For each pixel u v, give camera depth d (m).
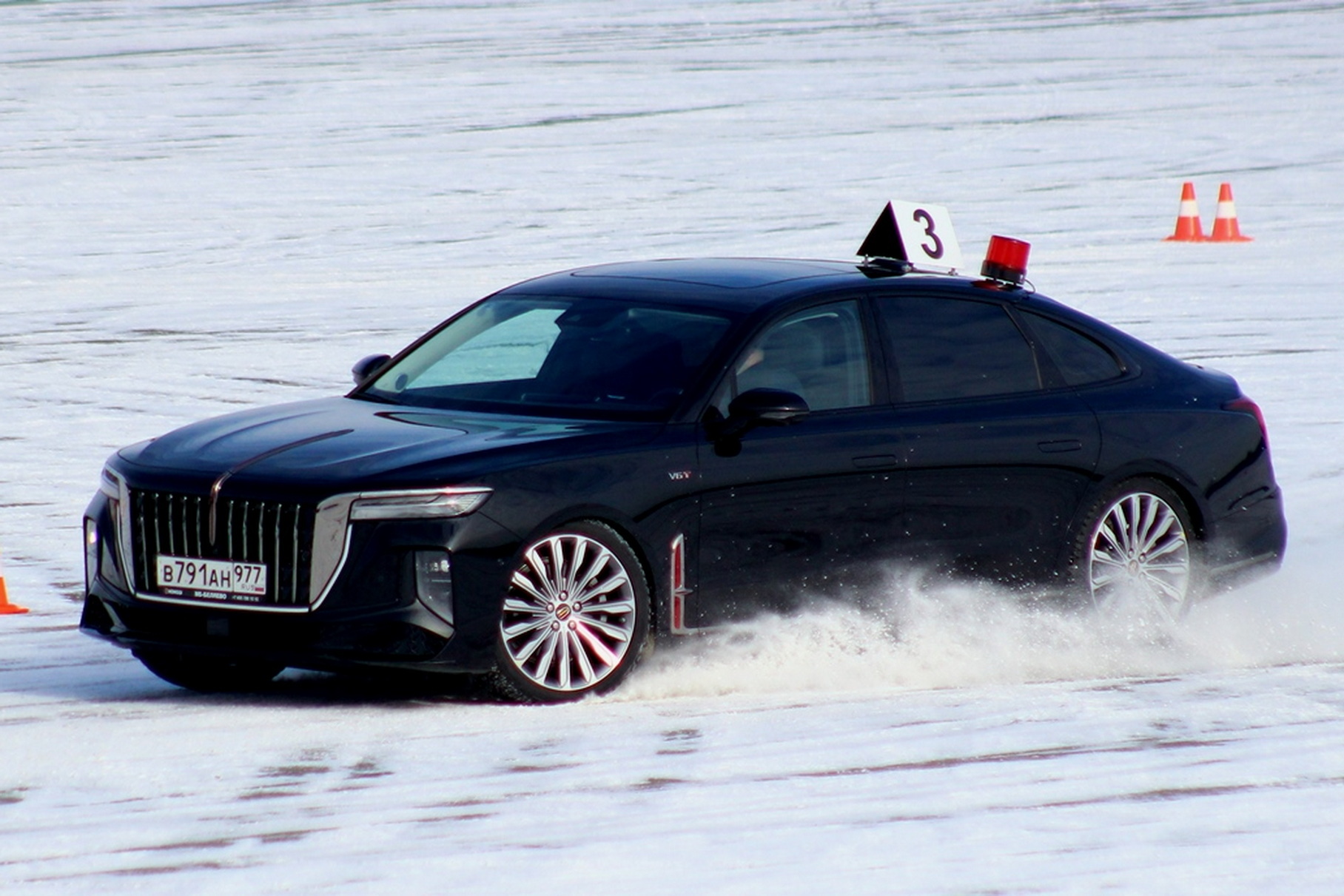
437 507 23.92
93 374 57.66
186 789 20.58
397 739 22.89
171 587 24.77
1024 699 25.50
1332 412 49.88
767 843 18.56
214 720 24.11
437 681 26.06
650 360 26.94
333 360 59.22
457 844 18.48
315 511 23.88
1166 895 17.12
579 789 20.52
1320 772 21.48
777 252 76.81
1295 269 74.31
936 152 104.81
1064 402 29.25
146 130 112.38
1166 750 22.52
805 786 20.72
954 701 25.39
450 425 26.17
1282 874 17.75
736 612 26.27
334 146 107.44
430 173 99.44
